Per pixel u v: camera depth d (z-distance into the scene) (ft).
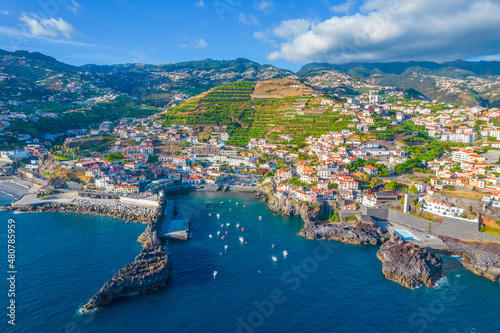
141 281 442.09
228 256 543.39
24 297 418.10
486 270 491.31
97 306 406.00
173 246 580.30
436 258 508.12
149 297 429.38
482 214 601.62
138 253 541.75
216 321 384.47
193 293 439.22
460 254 552.41
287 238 618.44
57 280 457.27
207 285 458.09
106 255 533.55
